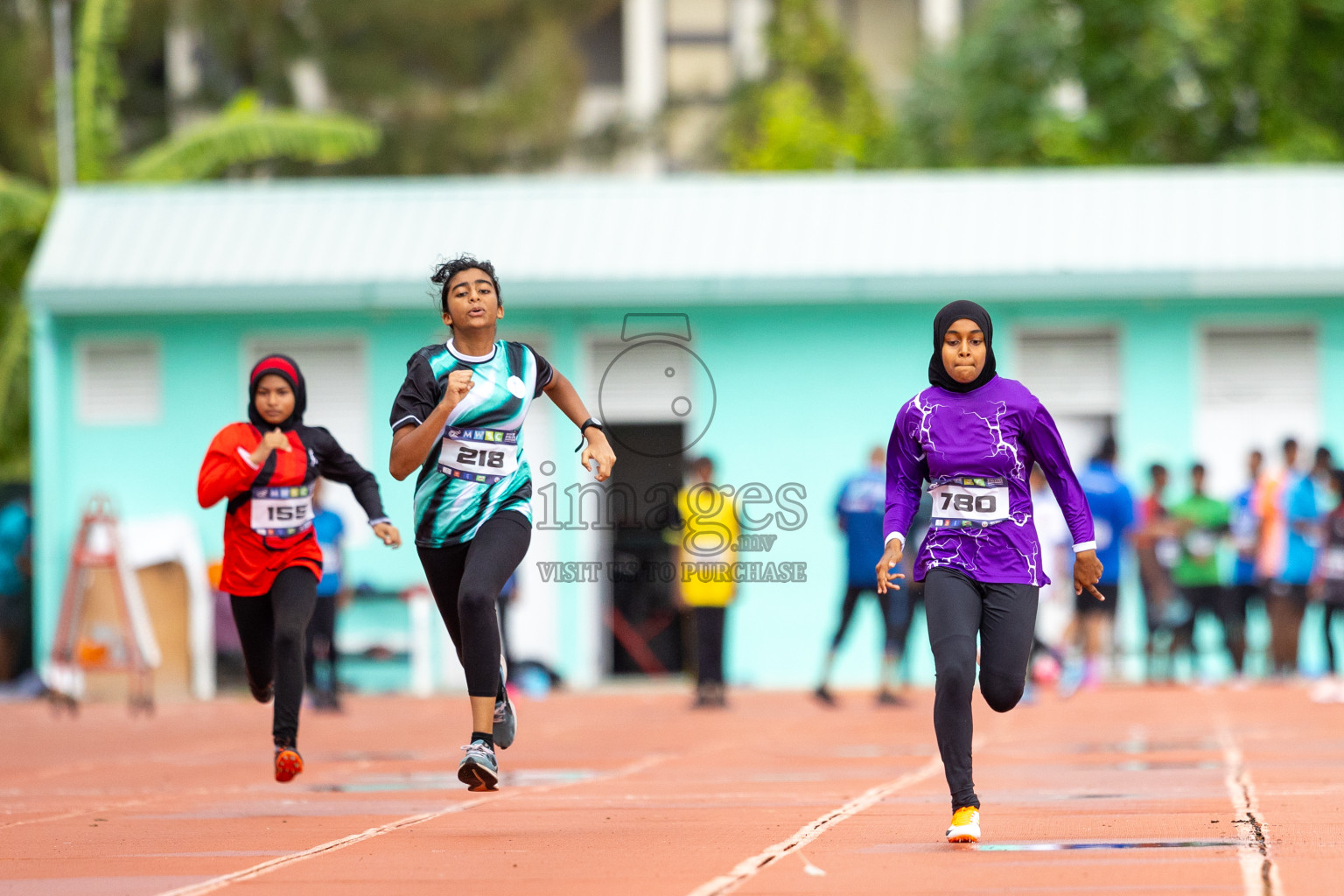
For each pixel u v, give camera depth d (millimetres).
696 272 65938
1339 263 64938
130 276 67312
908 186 69875
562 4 133000
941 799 27062
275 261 67688
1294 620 61219
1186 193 68500
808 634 65562
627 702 58250
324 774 33562
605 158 132875
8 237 87188
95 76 92188
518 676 61594
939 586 21719
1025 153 121125
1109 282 65312
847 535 54531
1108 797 26750
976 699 52750
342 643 65562
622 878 19250
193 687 64250
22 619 68938
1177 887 17938
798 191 69812
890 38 163750
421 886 18953
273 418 27984
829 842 22078
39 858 21984
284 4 126375
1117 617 62250
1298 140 117625
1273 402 66500
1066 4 122125
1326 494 61219
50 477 67562
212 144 91000
